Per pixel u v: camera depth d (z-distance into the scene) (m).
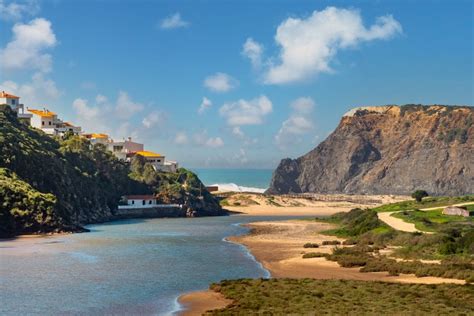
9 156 147.50
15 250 97.31
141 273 73.44
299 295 56.22
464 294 56.03
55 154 178.25
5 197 128.50
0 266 77.94
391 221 123.06
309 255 89.44
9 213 127.00
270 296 56.31
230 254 93.88
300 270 76.25
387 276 70.06
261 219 199.50
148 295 59.47
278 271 75.62
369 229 121.06
